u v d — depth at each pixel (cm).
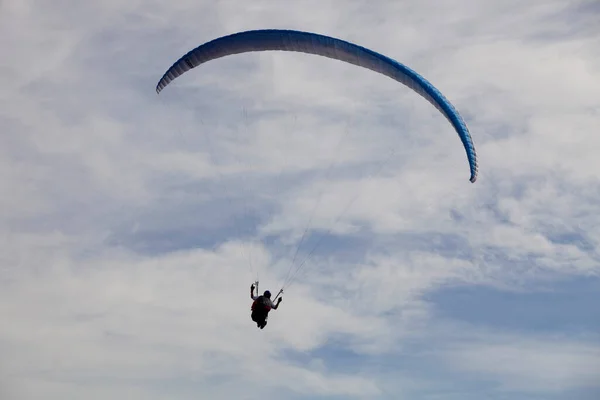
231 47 3456
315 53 3378
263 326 3206
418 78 3234
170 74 3597
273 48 3416
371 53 3250
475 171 3183
